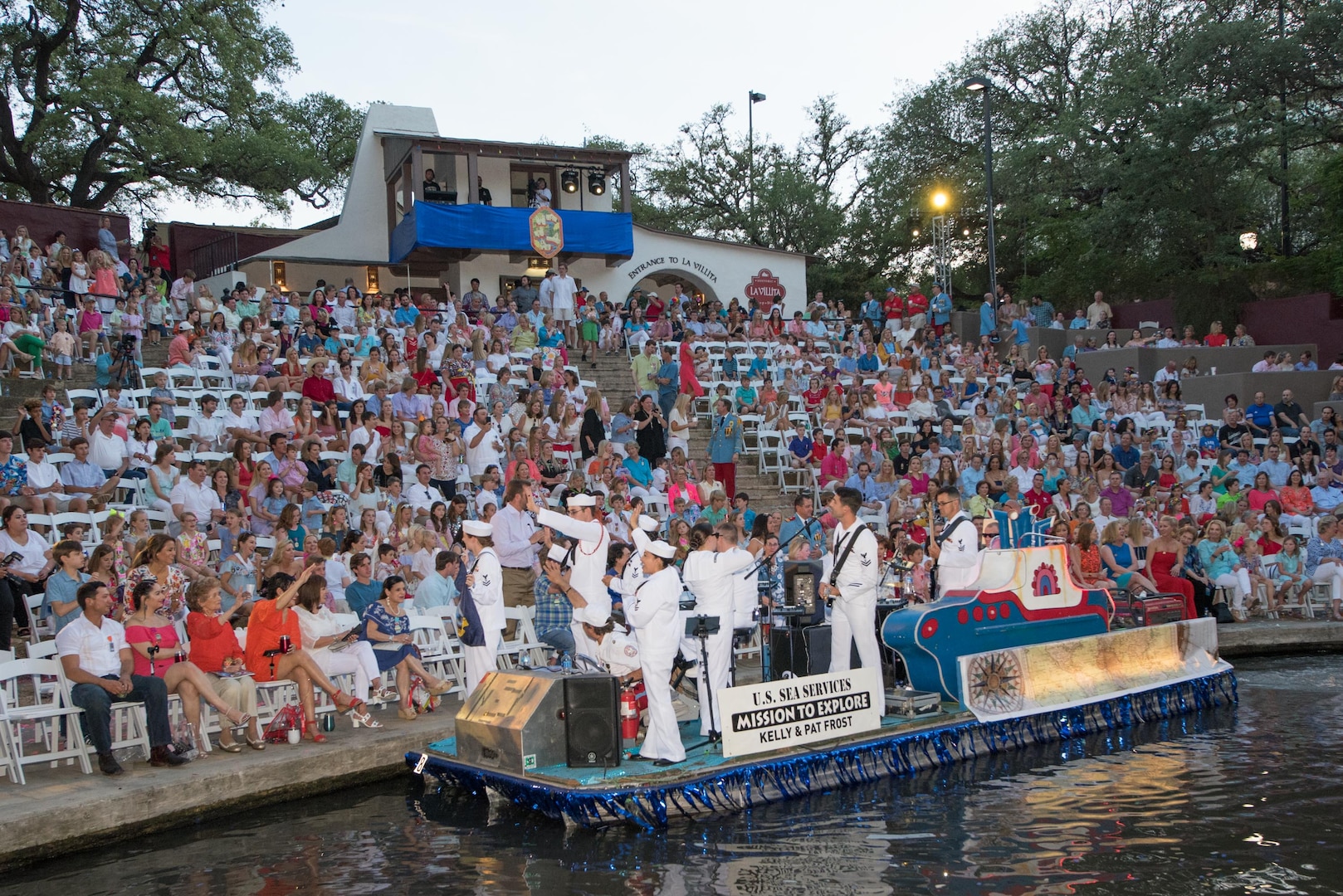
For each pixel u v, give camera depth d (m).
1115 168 29.39
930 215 39.31
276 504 12.86
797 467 18.50
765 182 44.56
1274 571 15.08
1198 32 28.33
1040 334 27.00
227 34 30.58
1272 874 6.44
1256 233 29.02
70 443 13.13
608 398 21.00
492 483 13.73
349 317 20.97
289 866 6.88
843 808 7.91
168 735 8.23
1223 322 28.03
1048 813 7.70
